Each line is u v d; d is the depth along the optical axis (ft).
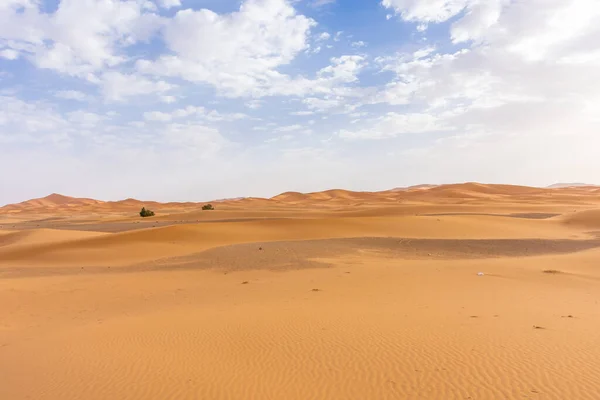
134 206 576.20
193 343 34.17
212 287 63.67
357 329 36.11
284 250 100.73
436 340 32.07
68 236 144.97
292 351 31.30
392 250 102.22
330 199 549.95
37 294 61.67
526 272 68.90
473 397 22.85
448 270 71.51
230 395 24.34
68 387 26.25
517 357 27.94
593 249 104.78
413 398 23.08
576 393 22.80
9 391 26.04
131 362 30.12
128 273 81.00
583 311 41.57
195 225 146.51
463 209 242.37
